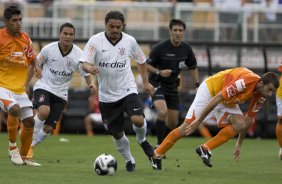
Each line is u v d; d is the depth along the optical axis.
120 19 25.33
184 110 55.66
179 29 36.19
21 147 28.36
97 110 56.09
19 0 63.25
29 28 61.16
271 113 56.34
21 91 27.78
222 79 26.52
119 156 34.59
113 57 25.72
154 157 26.89
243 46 55.34
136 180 23.50
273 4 64.12
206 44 55.28
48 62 31.83
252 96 26.34
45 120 31.45
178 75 37.22
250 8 60.44
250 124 27.33
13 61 27.38
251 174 26.83
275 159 34.66
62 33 31.42
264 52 55.19
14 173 25.09
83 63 25.59
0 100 27.20
